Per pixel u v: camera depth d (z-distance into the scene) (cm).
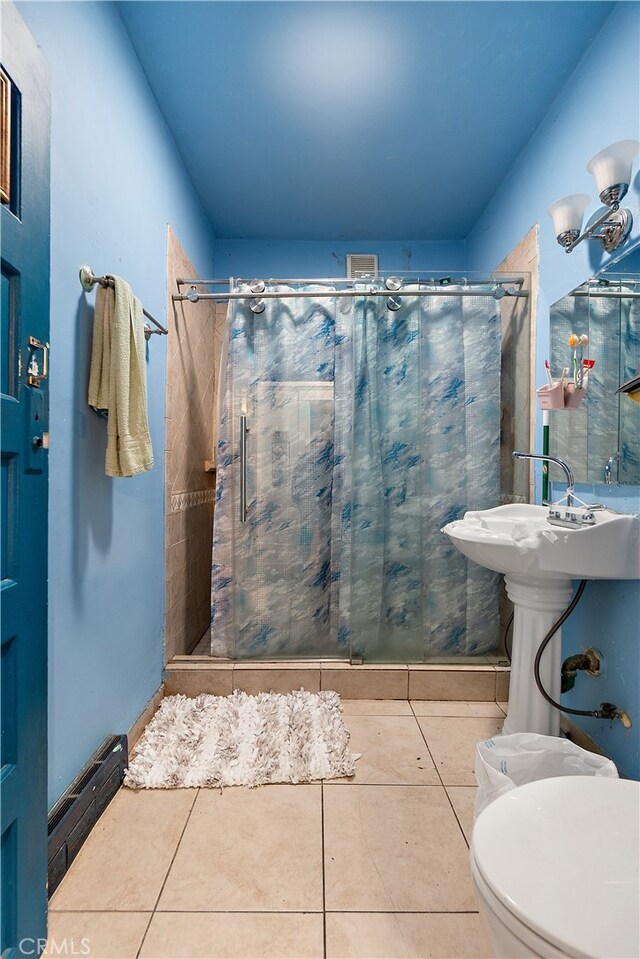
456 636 202
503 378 210
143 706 170
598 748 147
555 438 175
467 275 239
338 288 203
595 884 63
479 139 202
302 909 101
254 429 202
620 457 138
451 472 201
